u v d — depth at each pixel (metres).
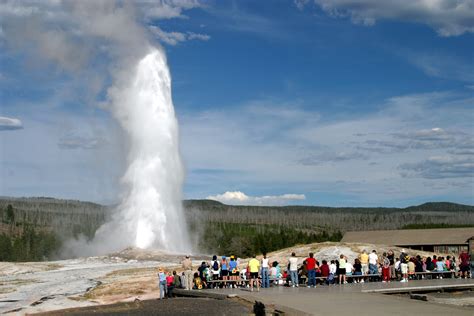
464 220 190.25
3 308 28.84
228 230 122.62
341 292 26.50
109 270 45.66
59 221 135.25
